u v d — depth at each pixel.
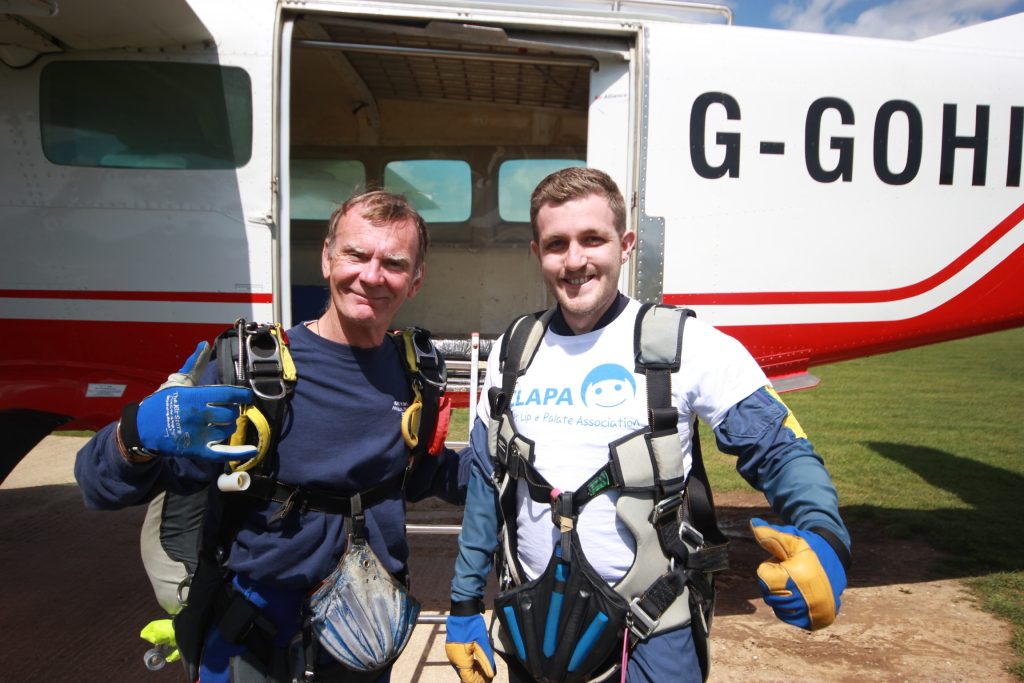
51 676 2.56
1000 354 13.65
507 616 1.44
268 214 2.98
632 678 1.38
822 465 1.28
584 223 1.38
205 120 3.00
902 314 3.41
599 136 3.18
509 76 4.23
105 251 3.01
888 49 3.30
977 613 3.13
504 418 1.49
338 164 4.99
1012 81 3.37
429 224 4.99
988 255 3.42
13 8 2.51
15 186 3.04
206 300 3.01
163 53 2.99
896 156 3.30
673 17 3.24
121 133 3.01
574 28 3.05
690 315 1.46
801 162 3.23
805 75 3.21
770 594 1.11
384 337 1.58
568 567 1.37
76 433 6.74
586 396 1.41
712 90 3.13
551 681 1.39
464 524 1.63
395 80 4.39
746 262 3.22
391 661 1.46
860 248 3.31
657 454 1.33
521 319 1.60
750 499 4.92
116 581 3.41
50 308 3.04
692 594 1.39
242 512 1.39
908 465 5.69
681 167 3.13
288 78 2.95
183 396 1.21
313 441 1.39
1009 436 6.81
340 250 1.41
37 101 3.02
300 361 1.42
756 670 2.66
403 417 1.48
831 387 9.84
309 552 1.39
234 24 2.98
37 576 3.46
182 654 1.46
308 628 1.38
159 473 1.34
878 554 3.81
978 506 4.62
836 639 2.90
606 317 1.48
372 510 1.47
